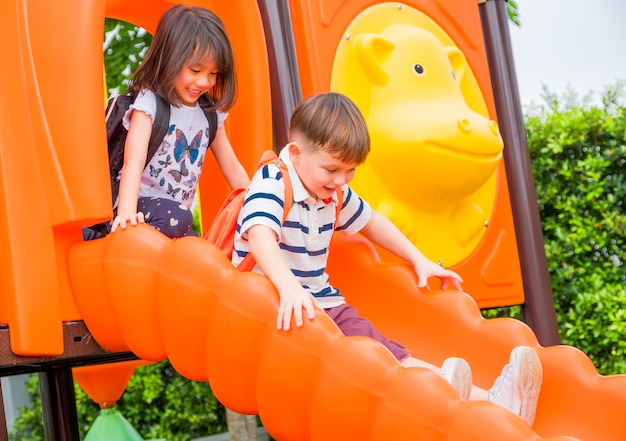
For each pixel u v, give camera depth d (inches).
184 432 227.8
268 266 80.0
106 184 92.6
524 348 81.7
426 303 100.2
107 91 175.9
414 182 124.6
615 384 85.7
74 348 93.0
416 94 126.9
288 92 120.8
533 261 146.3
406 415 68.9
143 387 226.8
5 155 90.9
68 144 92.1
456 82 133.1
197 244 83.3
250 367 77.7
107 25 170.4
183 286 82.4
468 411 66.5
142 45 171.2
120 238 88.7
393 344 89.3
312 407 74.2
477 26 147.9
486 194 144.4
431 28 140.0
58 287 92.0
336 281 106.6
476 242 140.3
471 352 96.4
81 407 233.1
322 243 93.0
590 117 199.5
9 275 89.4
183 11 97.9
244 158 113.9
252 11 114.3
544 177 200.8
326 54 123.5
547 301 145.9
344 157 84.8
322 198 91.6
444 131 121.4
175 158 101.0
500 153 131.3
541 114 207.9
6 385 267.9
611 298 188.2
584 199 196.4
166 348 85.9
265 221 83.6
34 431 240.5
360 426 71.1
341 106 86.4
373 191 124.6
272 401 76.1
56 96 93.1
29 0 94.7
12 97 92.6
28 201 91.2
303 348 74.2
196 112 102.5
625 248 194.2
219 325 79.4
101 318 91.6
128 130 98.3
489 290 140.5
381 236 102.2
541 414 89.2
